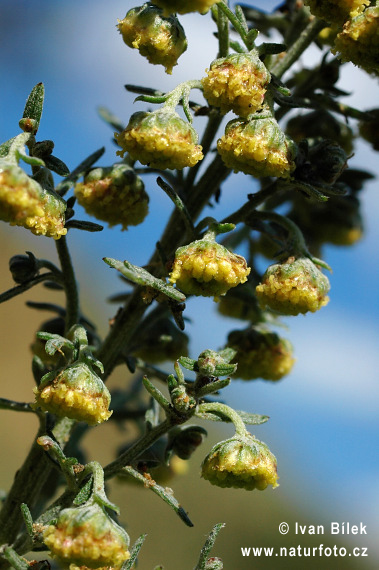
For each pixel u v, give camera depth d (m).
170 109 0.11
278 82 0.11
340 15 0.11
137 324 0.12
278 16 0.13
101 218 0.12
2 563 0.11
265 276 0.11
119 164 0.12
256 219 0.12
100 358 0.12
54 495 0.13
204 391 0.11
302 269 0.11
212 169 0.12
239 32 0.11
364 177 0.13
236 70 0.11
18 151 0.11
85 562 0.10
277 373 0.13
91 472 0.11
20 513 0.12
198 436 0.12
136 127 0.11
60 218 0.11
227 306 0.13
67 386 0.11
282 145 0.11
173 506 0.11
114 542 0.10
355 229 0.13
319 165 0.11
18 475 0.12
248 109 0.11
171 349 0.13
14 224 0.11
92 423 0.11
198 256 0.11
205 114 0.12
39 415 0.12
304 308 0.11
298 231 0.12
